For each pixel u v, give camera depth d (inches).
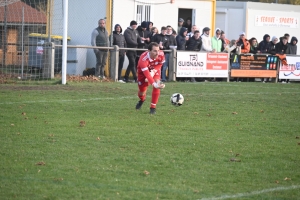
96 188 830.5
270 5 3582.7
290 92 2228.1
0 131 1206.3
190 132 1272.1
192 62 2600.9
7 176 876.0
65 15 2154.3
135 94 1913.1
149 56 1459.2
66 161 975.0
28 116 1401.3
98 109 1555.1
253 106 1738.4
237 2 3560.5
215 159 1031.0
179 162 999.0
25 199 773.9
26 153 1021.2
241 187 866.1
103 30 2439.7
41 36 2635.3
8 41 2773.1
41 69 2458.2
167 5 2903.5
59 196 788.6
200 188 850.8
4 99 1678.2
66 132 1219.2
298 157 1069.8
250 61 2763.3
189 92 2054.6
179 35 2620.6
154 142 1150.3
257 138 1236.5
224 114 1550.2
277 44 2938.0
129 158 1012.5
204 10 3031.5
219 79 2733.8
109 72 2529.5
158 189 835.4
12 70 2517.2
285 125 1416.1
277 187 872.9
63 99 1726.1
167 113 1526.8
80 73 2664.9
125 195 802.2
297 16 3681.1
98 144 1114.1
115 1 2721.5
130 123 1353.3
